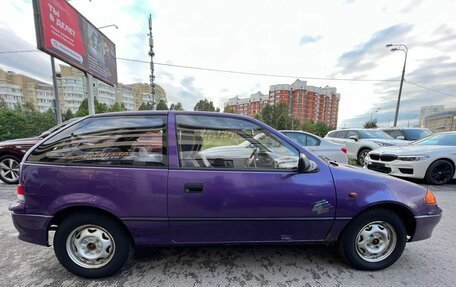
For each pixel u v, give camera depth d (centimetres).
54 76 1105
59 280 204
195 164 205
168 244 205
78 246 204
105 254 204
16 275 211
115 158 201
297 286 197
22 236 201
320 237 214
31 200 195
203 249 256
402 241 218
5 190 480
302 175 206
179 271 217
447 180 536
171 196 194
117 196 192
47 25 693
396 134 942
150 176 194
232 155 225
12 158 526
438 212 224
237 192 198
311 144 581
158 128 211
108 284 199
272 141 225
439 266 227
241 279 206
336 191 205
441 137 600
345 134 923
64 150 203
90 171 194
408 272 217
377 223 217
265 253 248
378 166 589
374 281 203
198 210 197
